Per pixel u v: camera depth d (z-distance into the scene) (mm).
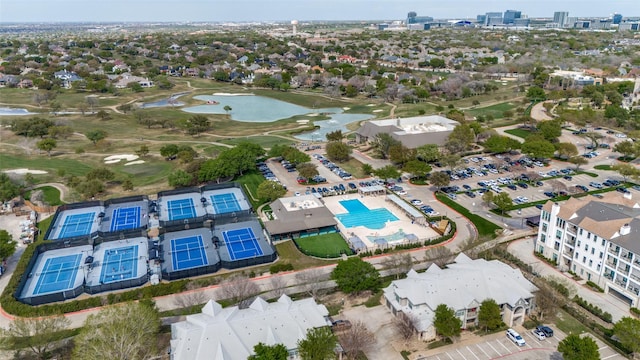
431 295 85812
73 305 90625
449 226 126250
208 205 143000
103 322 74438
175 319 86750
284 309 80875
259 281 101750
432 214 135000
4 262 109875
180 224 127688
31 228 125188
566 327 84875
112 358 69250
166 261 110188
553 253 108250
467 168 175500
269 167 180500
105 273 105625
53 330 78938
